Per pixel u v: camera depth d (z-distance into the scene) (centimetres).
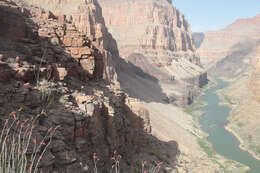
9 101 1328
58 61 2250
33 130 1214
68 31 2661
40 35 2373
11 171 618
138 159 2677
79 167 1352
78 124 1636
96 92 2431
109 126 2244
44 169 1094
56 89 1773
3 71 1415
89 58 2691
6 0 2727
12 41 2011
